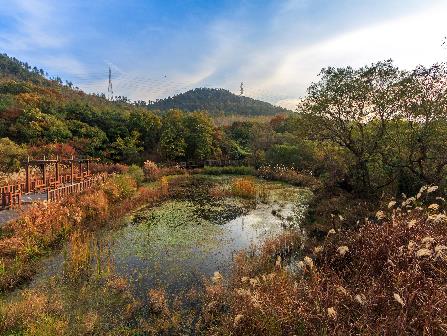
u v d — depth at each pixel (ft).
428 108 37.70
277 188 75.82
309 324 15.31
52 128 104.01
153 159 120.78
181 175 99.96
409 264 17.56
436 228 21.43
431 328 13.35
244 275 24.29
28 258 28.91
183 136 126.82
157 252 33.09
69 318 20.53
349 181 47.75
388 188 43.04
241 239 37.81
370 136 45.09
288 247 32.37
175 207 55.42
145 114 134.62
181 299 23.21
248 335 16.62
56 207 39.22
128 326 19.93
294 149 99.14
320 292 17.11
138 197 58.75
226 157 128.57
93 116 128.88
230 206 56.44
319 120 47.70
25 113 105.09
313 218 43.80
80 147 104.42
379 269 20.21
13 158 76.18
